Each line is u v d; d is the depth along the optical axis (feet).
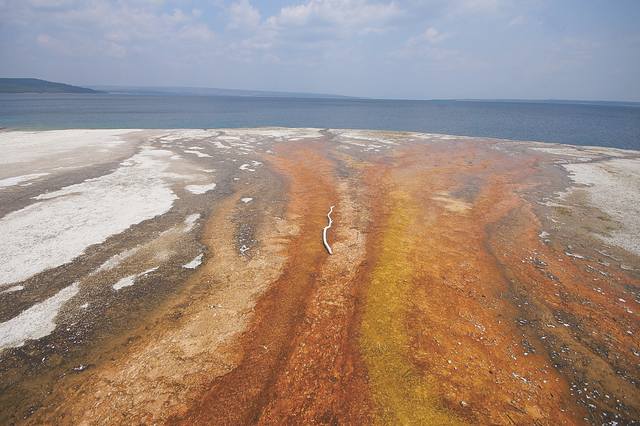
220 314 34.04
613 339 32.42
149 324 32.63
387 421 23.93
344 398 25.62
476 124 229.45
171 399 25.29
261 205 61.98
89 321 32.78
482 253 47.21
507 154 112.57
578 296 38.63
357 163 96.17
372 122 232.94
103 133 129.59
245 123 209.05
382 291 37.96
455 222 57.11
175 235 49.42
